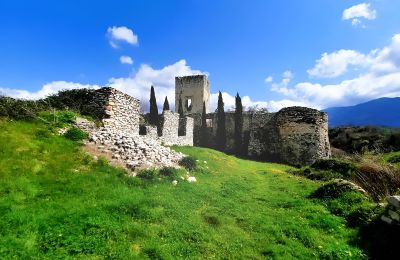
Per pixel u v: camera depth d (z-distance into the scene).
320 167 25.00
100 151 16.03
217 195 14.76
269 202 14.90
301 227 11.47
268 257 9.38
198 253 9.09
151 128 27.89
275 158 43.22
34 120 16.88
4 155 12.81
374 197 14.67
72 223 9.23
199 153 27.95
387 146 39.91
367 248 9.91
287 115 42.66
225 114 53.16
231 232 10.77
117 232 9.23
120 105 21.53
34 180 11.75
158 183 14.26
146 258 8.39
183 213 11.51
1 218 8.91
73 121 18.12
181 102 61.59
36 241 8.23
